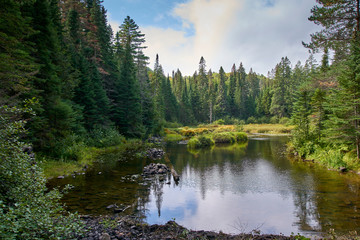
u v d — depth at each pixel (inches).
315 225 261.0
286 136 1626.5
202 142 1143.0
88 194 362.3
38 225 140.9
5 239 115.3
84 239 190.2
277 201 347.3
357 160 538.3
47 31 609.0
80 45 989.2
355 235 231.1
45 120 564.1
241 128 1991.9
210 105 2920.8
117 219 259.0
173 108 2664.9
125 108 1205.1
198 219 280.7
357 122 525.0
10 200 181.8
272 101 2711.6
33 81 551.5
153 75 2208.4
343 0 575.8
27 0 451.8
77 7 1144.8
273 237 221.5
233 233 242.5
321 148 698.2
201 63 3671.3
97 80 1053.8
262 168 590.2
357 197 354.6
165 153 832.9
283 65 2753.4
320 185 427.5
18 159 181.5
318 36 637.9
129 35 1678.2
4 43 395.2
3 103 358.9
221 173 536.1
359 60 511.5
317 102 752.3
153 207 317.7
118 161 660.1
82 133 842.2
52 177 451.2
